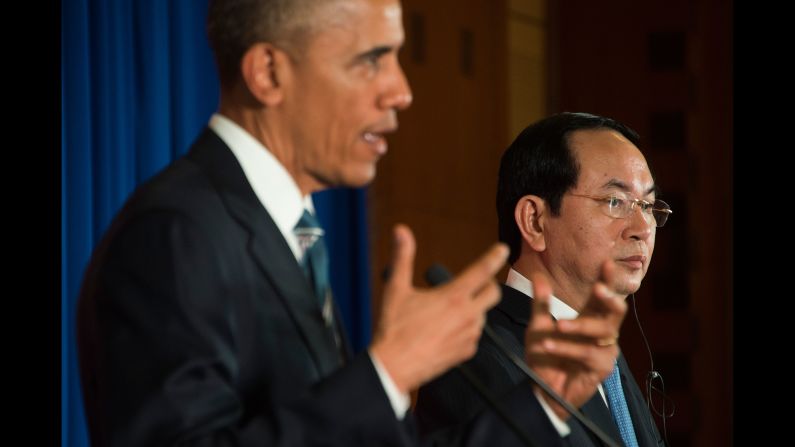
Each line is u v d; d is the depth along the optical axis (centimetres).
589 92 2388
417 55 2033
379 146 577
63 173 1126
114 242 535
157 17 1219
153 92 1209
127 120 1196
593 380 587
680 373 2378
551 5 2355
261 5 567
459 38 2127
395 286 521
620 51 2394
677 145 2403
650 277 2403
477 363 816
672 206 2409
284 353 546
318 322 560
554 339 584
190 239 532
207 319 523
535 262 923
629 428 893
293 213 580
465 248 2112
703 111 2409
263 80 568
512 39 2256
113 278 525
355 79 566
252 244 552
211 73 1282
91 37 1179
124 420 502
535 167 928
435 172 2056
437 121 2066
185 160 577
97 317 525
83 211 1130
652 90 2398
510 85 2242
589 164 916
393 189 1967
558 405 588
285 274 557
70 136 1133
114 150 1175
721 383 2377
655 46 2400
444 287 524
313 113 567
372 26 565
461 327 518
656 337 2388
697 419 2352
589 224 909
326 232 1480
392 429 504
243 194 564
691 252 2402
